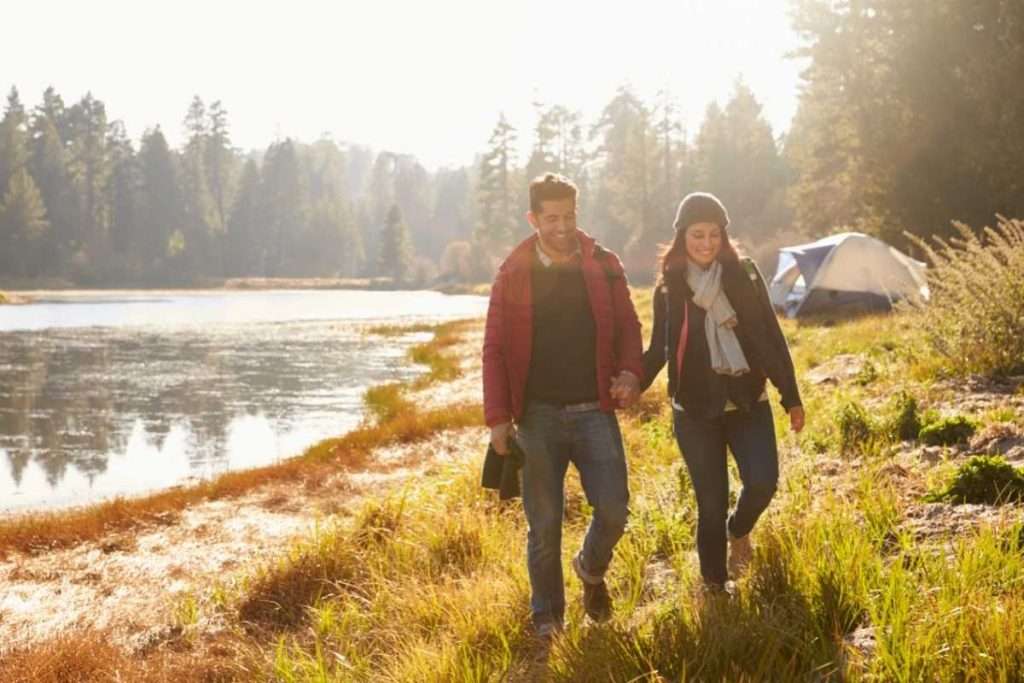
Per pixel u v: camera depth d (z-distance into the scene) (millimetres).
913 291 11211
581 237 4094
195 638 5809
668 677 3412
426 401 18672
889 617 3568
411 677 4039
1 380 23500
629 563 4973
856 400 8836
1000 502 4863
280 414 18609
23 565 8336
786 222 81625
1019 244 9664
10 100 114000
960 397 8188
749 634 3496
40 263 103625
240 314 53719
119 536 9328
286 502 10273
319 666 4484
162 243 117750
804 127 78250
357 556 6566
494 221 105438
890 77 30219
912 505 5121
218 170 130750
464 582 5184
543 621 4152
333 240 130625
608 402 4039
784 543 4383
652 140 93188
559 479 4098
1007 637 3084
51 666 5234
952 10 28156
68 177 114750
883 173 29750
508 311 4020
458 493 7902
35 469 13781
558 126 105688
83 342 34250
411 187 159000
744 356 4129
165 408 19359
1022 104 25672
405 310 59281
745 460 4164
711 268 4168
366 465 12203
